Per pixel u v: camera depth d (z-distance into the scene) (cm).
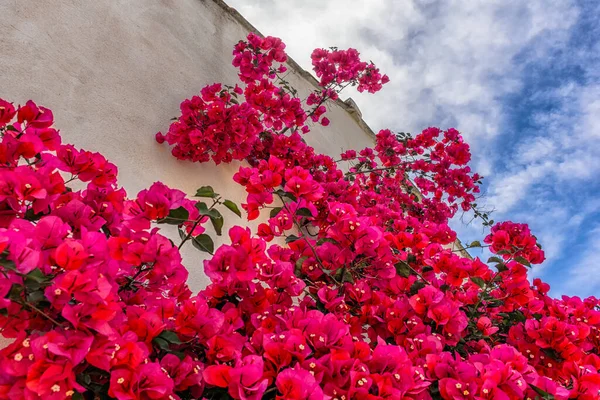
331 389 89
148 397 78
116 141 172
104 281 76
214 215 110
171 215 103
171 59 218
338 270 148
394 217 236
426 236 188
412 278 160
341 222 147
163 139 190
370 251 145
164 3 229
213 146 192
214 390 97
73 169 112
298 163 241
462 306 173
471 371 104
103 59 181
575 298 182
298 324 104
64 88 162
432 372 109
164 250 94
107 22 190
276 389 93
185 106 192
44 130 117
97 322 73
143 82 196
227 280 108
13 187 87
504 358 117
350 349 101
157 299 106
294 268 158
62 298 72
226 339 97
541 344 147
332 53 289
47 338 70
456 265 164
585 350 154
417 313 137
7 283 68
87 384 78
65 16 173
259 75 236
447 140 315
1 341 115
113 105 177
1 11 152
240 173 161
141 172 177
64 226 85
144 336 90
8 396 69
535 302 174
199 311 104
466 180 306
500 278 168
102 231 107
